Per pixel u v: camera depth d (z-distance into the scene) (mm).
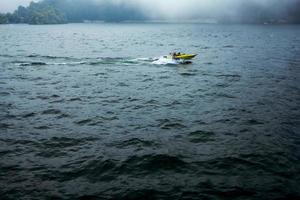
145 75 37969
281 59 52031
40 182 13391
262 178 13711
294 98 26750
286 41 99000
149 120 21312
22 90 29984
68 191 12742
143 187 13086
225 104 25188
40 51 65812
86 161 15250
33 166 14766
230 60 51375
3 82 33406
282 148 16625
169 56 47969
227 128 19719
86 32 174125
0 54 59031
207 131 19203
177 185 13242
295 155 15820
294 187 12969
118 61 49875
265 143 17312
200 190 12852
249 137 18234
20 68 42688
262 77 36094
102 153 16125
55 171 14312
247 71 40344
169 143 17453
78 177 13852
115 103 25703
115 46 81312
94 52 65125
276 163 15008
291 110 23375
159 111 23438
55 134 18703
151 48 75688
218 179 13695
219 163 15102
